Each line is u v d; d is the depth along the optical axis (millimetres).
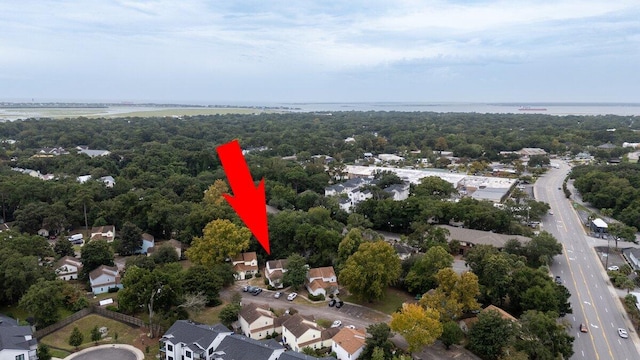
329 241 101812
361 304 85938
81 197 132125
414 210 126688
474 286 74000
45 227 122750
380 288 82750
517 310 79688
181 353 65312
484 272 83812
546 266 98500
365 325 77125
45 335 73500
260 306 80500
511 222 121125
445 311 72062
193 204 132500
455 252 109812
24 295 76500
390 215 127938
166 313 76625
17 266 80438
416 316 65625
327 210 125188
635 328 75688
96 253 97625
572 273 98312
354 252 93875
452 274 75625
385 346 64375
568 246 115438
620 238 117125
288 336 70562
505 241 106938
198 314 79812
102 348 69688
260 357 59562
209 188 148625
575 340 71812
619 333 73375
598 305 83625
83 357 66938
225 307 78875
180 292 79125
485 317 67500
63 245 105750
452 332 67688
